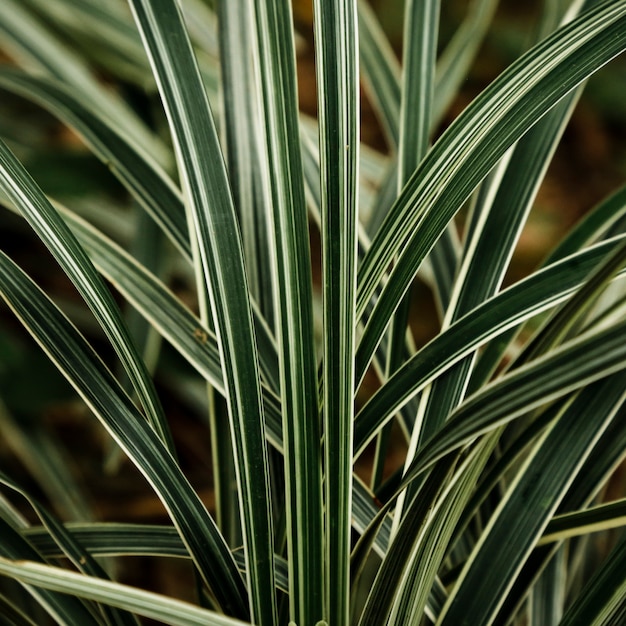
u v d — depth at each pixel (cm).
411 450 73
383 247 72
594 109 199
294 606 70
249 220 80
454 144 71
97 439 141
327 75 67
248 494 69
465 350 71
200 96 68
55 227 69
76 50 110
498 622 75
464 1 195
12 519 79
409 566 69
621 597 71
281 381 69
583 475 75
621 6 70
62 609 74
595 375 64
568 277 71
